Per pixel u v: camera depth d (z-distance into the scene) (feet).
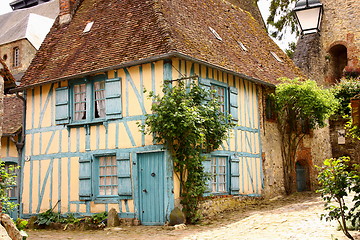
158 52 36.01
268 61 53.36
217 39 46.01
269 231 28.43
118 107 38.34
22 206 43.98
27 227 40.14
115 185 38.63
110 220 36.70
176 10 43.60
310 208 34.99
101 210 38.75
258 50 54.08
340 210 22.58
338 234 24.68
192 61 36.60
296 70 58.95
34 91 44.55
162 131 34.53
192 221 35.01
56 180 41.83
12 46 78.18
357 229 25.13
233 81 43.09
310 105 45.75
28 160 44.14
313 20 29.22
